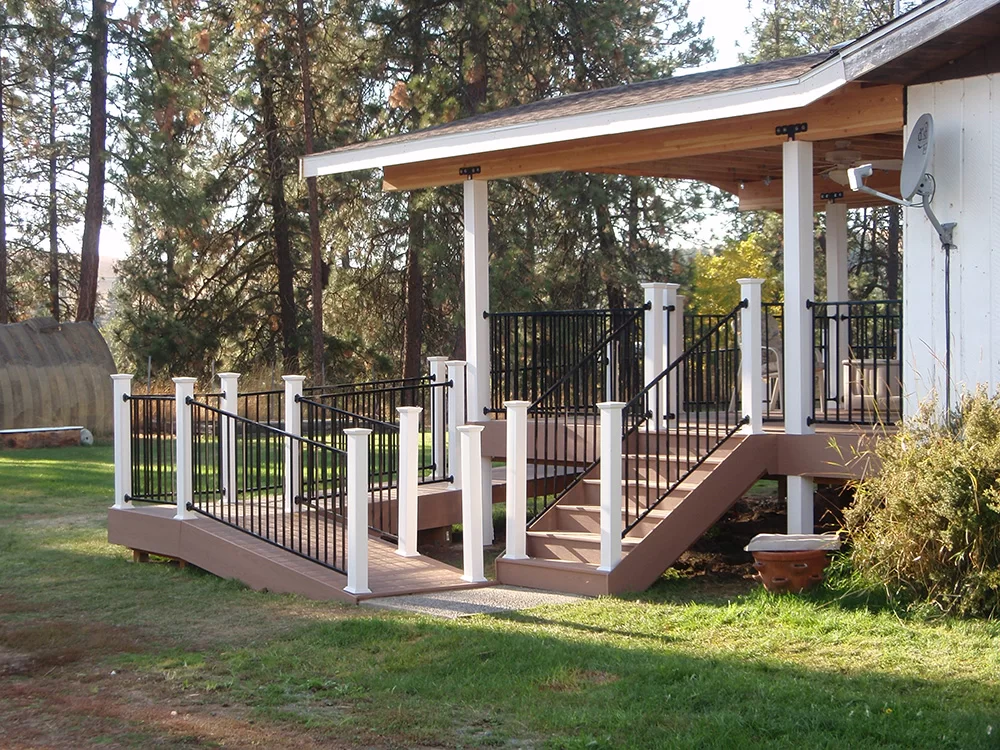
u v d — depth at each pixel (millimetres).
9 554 11242
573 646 7043
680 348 12156
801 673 6367
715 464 9641
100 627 8031
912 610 7434
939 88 8703
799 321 9734
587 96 13016
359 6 28797
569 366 12188
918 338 8945
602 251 29984
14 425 23266
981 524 7145
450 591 8969
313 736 5609
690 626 7551
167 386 28859
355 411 12195
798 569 8211
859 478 9352
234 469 10500
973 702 5773
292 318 32594
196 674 6734
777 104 9023
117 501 11320
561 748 5336
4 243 32812
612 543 8820
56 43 28703
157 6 29344
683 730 5457
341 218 31094
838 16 36906
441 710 5965
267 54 30203
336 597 8727
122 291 32469
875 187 14078
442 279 29422
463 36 29078
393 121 29547
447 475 12539
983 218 8461
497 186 29422
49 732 5719
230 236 32625
